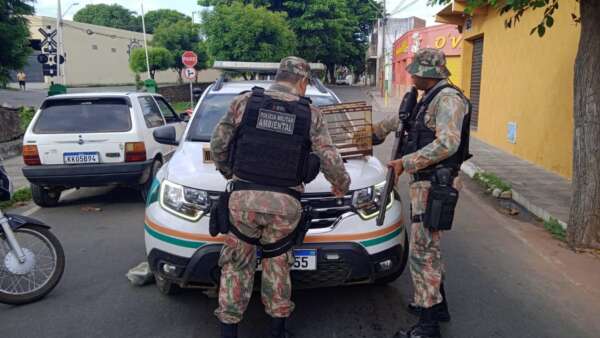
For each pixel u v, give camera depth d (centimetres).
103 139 664
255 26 2600
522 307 396
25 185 866
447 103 309
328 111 404
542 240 560
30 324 367
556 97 894
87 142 662
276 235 297
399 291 418
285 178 291
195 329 357
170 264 344
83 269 470
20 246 403
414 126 327
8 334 353
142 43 5847
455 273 462
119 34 5425
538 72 971
